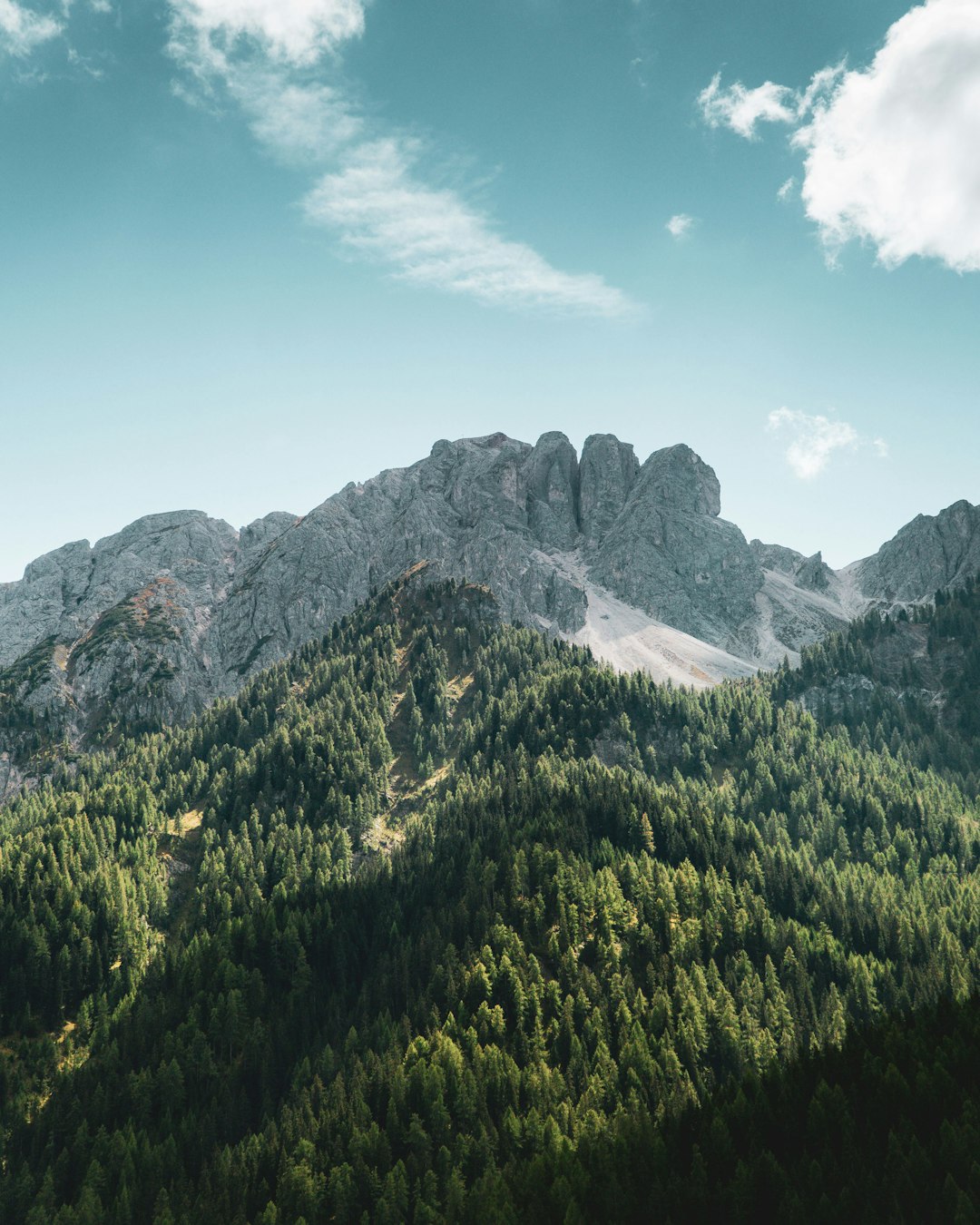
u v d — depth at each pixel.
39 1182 144.12
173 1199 137.00
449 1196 121.69
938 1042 125.06
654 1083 140.50
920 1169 102.00
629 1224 108.56
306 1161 134.12
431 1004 162.25
